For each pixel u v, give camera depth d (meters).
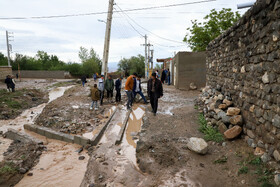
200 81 14.55
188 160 4.14
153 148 4.84
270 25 3.47
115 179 3.80
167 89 15.52
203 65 14.39
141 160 4.41
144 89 14.56
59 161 4.82
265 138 3.63
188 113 7.65
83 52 61.53
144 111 9.18
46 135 6.61
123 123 7.11
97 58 62.50
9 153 5.20
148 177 3.79
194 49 22.38
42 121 8.13
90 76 54.22
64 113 9.14
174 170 3.86
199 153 4.28
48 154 5.21
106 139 6.01
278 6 3.18
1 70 31.80
